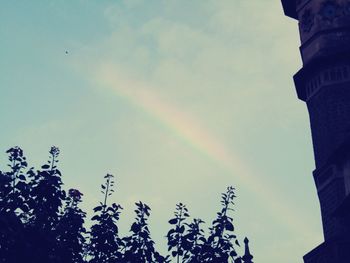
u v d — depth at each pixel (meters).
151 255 26.58
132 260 26.19
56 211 26.12
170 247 26.72
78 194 27.92
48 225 25.91
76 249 25.67
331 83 55.59
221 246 26.53
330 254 44.31
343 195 48.50
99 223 26.77
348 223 46.16
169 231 27.02
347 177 48.28
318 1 59.75
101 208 27.19
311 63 56.97
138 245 26.64
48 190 25.81
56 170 26.73
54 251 25.14
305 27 60.53
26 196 25.72
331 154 49.66
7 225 24.30
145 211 27.61
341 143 48.44
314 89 57.16
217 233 26.75
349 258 43.53
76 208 27.34
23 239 24.31
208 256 26.30
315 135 55.31
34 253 24.34
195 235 27.02
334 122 53.59
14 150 26.48
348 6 58.69
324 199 50.88
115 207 27.27
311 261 46.22
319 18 59.00
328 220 49.44
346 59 56.03
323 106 55.12
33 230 24.73
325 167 51.38
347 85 54.97
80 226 26.42
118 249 26.62
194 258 26.39
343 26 57.56
